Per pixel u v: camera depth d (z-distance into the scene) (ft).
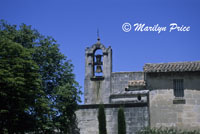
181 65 110.42
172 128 99.50
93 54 156.15
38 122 102.01
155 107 106.52
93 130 104.37
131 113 101.45
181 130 98.12
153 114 106.11
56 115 106.63
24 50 98.43
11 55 96.53
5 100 95.81
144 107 100.94
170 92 106.63
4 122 99.25
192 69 105.70
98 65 154.92
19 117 101.30
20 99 94.22
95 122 104.78
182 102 105.29
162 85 107.76
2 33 107.86
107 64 153.69
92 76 153.99
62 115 105.91
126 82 150.41
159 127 104.68
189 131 96.63
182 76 107.14
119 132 97.55
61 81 112.27
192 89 105.60
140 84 126.00
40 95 104.37
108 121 102.78
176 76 107.55
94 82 153.28
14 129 102.47
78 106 107.04
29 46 111.45
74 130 105.81
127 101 115.55
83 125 105.50
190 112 104.17
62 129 105.40
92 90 152.66
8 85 91.15
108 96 150.20
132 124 100.68
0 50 95.91
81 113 106.52
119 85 150.92
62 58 115.85
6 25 113.50
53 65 112.78
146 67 111.86
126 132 100.48
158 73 108.78
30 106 99.04
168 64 113.19
